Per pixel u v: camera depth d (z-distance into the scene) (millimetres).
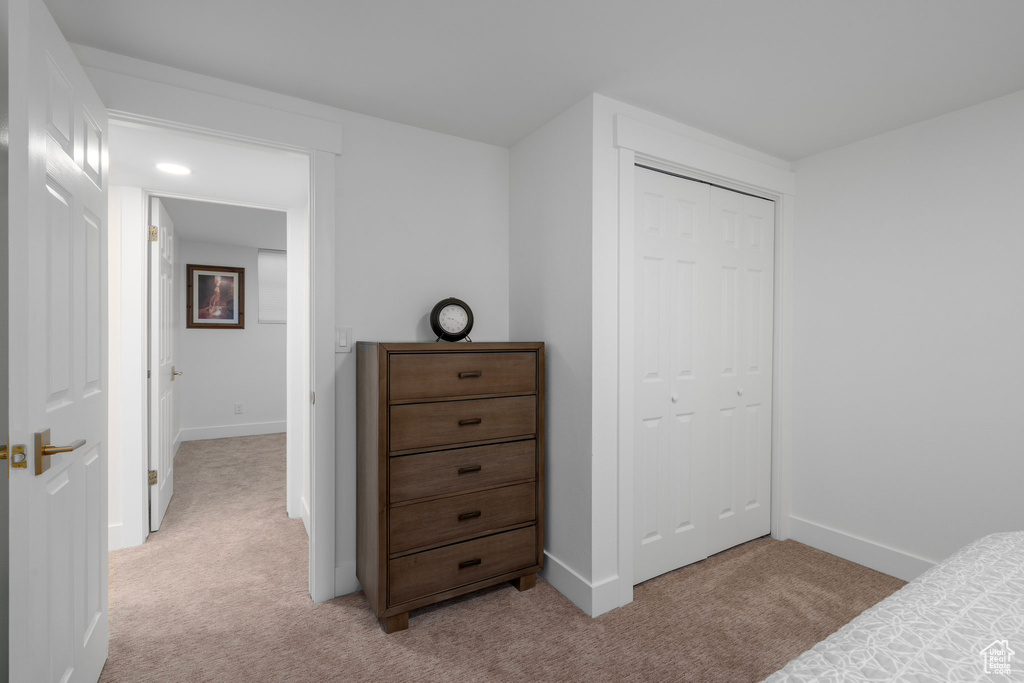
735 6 1541
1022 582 1016
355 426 2301
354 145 2293
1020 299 2043
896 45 1740
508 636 1935
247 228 4652
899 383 2406
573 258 2197
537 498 2285
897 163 2428
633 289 2227
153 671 1722
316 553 2193
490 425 2162
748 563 2553
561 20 1626
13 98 1087
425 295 2471
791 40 1723
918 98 2123
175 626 2000
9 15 1079
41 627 1221
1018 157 2051
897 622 888
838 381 2646
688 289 2500
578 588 2143
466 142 2584
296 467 3225
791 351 2867
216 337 5484
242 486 3836
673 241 2438
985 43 1718
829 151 2701
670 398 2434
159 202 3008
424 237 2469
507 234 2703
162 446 3145
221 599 2215
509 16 1607
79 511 1486
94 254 1609
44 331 1205
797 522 2840
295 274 3199
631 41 1742
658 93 2109
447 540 2076
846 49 1770
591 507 2088
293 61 1877
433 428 2041
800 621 2025
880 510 2473
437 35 1713
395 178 2393
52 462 1270
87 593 1562
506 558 2213
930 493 2295
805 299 2799
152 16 1595
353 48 1792
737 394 2732
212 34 1700
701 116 2318
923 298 2324
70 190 1396
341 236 2266
